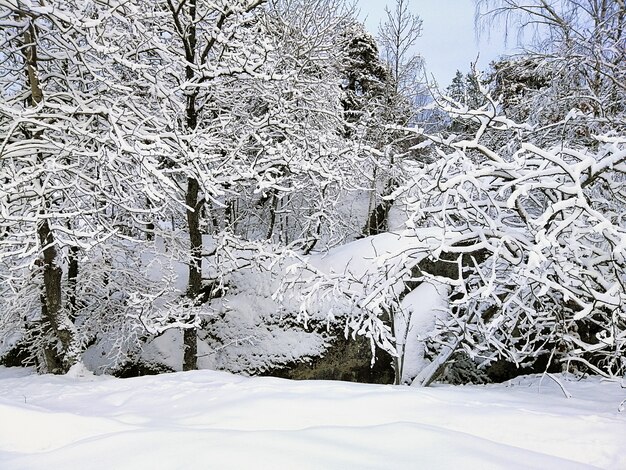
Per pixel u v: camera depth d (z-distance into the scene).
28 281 9.15
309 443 2.94
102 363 11.24
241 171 9.04
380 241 10.80
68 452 2.90
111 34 7.84
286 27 12.70
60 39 7.35
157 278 11.78
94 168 7.96
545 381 7.98
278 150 9.53
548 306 6.90
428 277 5.87
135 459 2.72
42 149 7.47
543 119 9.34
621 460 3.16
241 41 8.96
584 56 8.44
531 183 4.85
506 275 6.98
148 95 8.75
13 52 8.09
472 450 2.94
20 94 8.20
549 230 5.21
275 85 9.44
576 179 4.80
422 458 2.79
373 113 17.73
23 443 3.25
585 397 5.82
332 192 12.70
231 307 11.43
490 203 6.09
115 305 10.39
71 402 4.86
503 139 9.18
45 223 7.88
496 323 5.99
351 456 2.78
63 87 8.20
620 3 8.97
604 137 4.96
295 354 10.59
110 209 10.70
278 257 8.04
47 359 9.43
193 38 9.23
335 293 7.08
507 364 9.86
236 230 16.00
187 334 9.81
